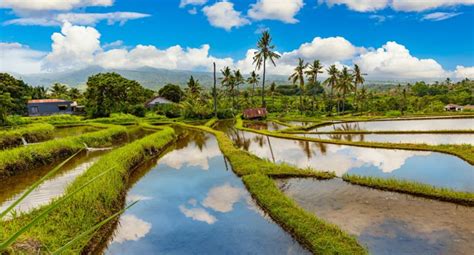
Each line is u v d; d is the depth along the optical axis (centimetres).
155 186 1448
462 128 3269
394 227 889
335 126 4100
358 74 6900
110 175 1306
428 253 745
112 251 849
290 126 4053
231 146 2369
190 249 845
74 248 758
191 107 5862
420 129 3306
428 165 1633
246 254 803
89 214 916
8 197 1277
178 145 2716
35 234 728
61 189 1353
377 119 4775
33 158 1833
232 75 6881
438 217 941
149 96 9588
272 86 7869
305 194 1212
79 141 2417
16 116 4450
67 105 6669
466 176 1410
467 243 781
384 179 1285
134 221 1043
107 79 5972
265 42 5547
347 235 815
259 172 1491
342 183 1329
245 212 1084
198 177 1584
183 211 1122
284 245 839
